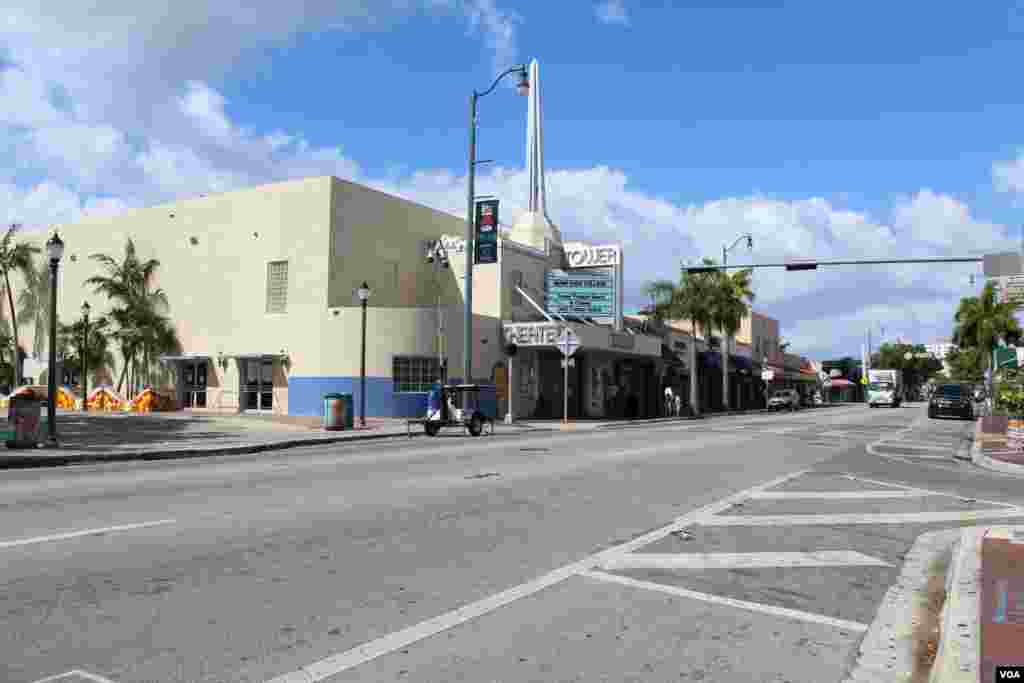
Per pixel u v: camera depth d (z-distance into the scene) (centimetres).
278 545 752
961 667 445
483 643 501
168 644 484
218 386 3572
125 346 3753
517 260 3859
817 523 943
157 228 3856
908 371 14388
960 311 6481
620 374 4659
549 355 4031
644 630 537
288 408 3353
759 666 476
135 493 1084
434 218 3988
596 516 948
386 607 569
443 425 2472
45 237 4281
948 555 797
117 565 664
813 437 2519
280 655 471
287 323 3394
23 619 523
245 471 1382
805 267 2722
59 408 3875
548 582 648
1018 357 2684
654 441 2206
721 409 6303
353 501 1020
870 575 707
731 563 733
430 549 753
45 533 791
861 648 514
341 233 3403
